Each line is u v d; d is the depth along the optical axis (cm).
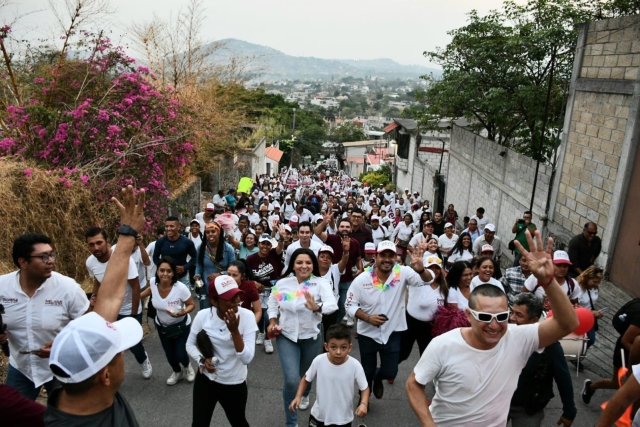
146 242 1153
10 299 421
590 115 1052
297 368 532
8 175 838
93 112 1091
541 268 297
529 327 321
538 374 426
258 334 785
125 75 1185
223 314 448
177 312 598
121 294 288
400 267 573
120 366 232
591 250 890
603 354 730
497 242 1060
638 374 319
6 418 223
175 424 557
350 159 6512
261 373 690
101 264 607
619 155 942
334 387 457
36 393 450
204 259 812
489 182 1652
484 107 1709
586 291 655
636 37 918
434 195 2462
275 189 2641
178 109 1289
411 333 630
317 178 4472
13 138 1033
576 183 1095
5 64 1170
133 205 300
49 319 427
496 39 1630
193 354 462
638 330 508
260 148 3734
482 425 319
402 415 583
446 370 318
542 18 1598
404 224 1334
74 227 908
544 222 1213
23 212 829
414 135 3078
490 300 303
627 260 912
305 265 542
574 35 1457
